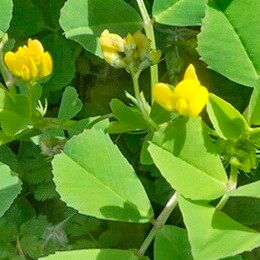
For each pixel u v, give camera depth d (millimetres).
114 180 124
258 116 124
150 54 134
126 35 147
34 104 145
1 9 145
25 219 166
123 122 142
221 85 169
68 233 163
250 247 105
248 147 125
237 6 128
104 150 124
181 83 114
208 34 129
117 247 164
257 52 128
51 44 169
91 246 162
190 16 145
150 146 115
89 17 146
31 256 161
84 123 149
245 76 128
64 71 168
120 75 176
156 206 167
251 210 159
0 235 162
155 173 163
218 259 112
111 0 145
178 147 116
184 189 115
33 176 166
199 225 110
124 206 123
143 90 173
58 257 119
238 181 158
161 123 139
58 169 122
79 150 124
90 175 123
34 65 133
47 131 151
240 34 129
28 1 169
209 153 118
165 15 146
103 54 134
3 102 145
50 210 168
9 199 135
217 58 128
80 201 121
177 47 171
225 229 110
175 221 165
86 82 181
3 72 147
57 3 170
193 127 117
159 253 123
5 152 168
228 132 124
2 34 146
